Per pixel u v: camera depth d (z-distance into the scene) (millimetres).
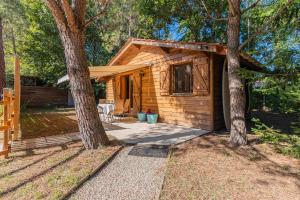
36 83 21750
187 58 8906
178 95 9391
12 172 4047
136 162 4680
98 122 5625
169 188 3537
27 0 18391
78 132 7695
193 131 7863
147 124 9672
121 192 3426
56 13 4781
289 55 5273
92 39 21938
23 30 18656
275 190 3449
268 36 10031
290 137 5230
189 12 16047
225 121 7922
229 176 3953
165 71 10055
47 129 8359
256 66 9180
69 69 5410
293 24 6090
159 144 5992
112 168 4363
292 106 5137
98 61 22312
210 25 17656
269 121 11000
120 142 6191
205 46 7434
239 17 5750
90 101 5496
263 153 5191
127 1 20516
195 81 8578
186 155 5082
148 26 19109
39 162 4551
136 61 12273
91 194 3359
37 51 19469
